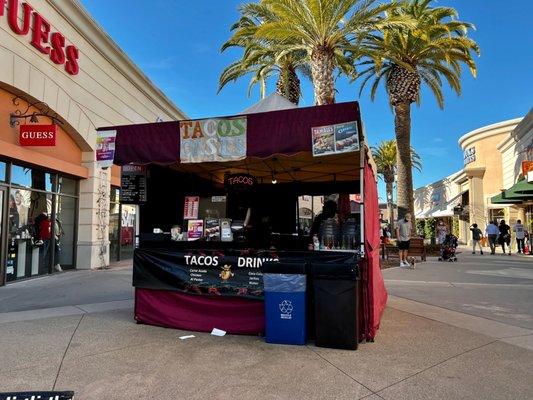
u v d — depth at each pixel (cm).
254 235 771
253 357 490
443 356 497
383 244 1802
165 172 793
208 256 611
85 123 1288
